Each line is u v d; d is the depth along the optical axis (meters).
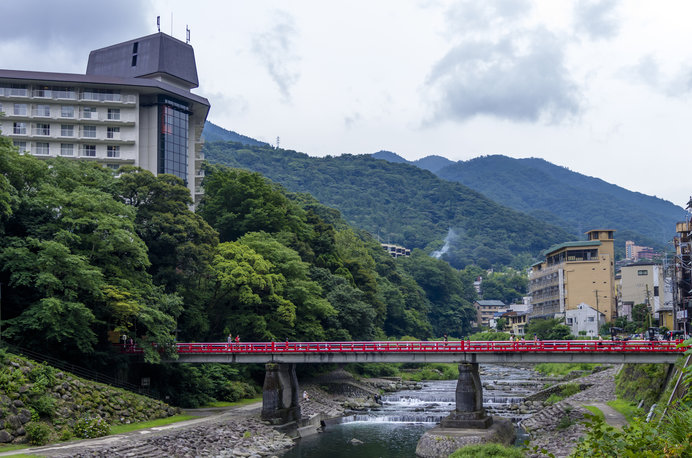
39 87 107.94
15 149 63.62
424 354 68.88
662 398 57.28
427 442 59.50
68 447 45.44
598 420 18.23
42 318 53.69
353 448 62.84
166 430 55.75
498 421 69.44
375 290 131.62
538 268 194.88
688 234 110.00
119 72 119.38
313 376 103.00
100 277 60.53
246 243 94.88
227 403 78.44
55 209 62.56
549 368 131.25
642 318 134.75
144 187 77.50
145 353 64.50
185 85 122.31
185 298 80.69
